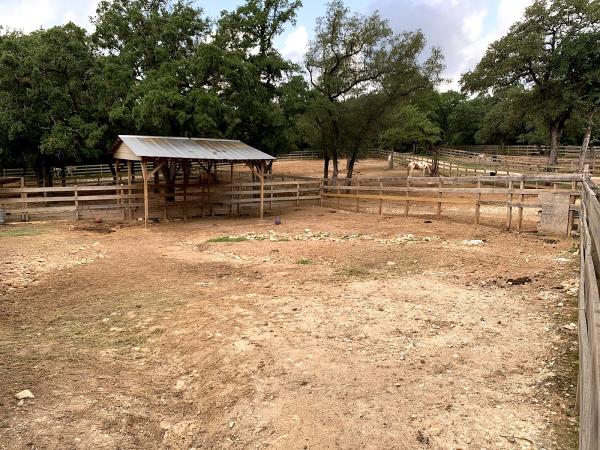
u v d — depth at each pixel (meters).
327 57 26.59
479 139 66.00
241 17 22.73
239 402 4.41
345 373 4.85
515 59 30.50
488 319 6.37
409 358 5.18
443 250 11.16
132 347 5.92
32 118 23.44
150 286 8.64
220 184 21.00
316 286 8.34
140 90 19.77
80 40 24.12
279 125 22.53
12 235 14.45
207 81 21.44
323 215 19.95
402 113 32.09
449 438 3.70
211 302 7.46
